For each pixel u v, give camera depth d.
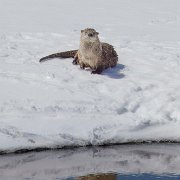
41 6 40.78
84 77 23.38
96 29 32.88
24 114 19.41
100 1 44.25
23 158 17.88
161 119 20.19
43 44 28.22
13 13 37.06
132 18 37.03
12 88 21.55
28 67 24.19
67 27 33.09
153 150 19.02
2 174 16.45
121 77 23.67
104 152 18.69
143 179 16.30
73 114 19.78
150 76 23.97
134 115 20.30
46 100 20.52
